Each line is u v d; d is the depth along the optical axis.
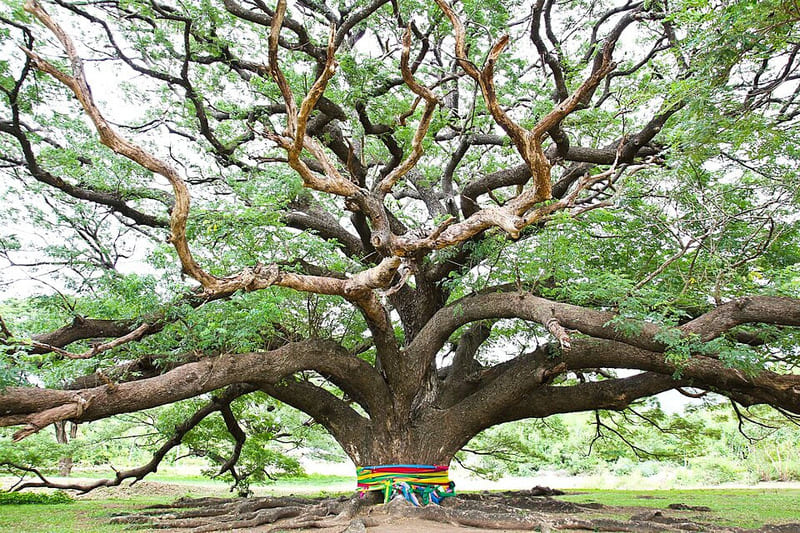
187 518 10.34
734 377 9.30
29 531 9.00
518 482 27.75
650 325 9.05
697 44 7.15
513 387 11.68
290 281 8.80
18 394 7.27
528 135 6.45
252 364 9.98
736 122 7.62
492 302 11.26
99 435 16.52
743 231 10.80
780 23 6.51
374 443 11.90
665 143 10.96
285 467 16.11
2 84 10.00
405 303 14.02
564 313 9.89
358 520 8.52
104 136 6.10
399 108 11.88
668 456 16.27
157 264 9.77
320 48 10.98
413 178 14.99
